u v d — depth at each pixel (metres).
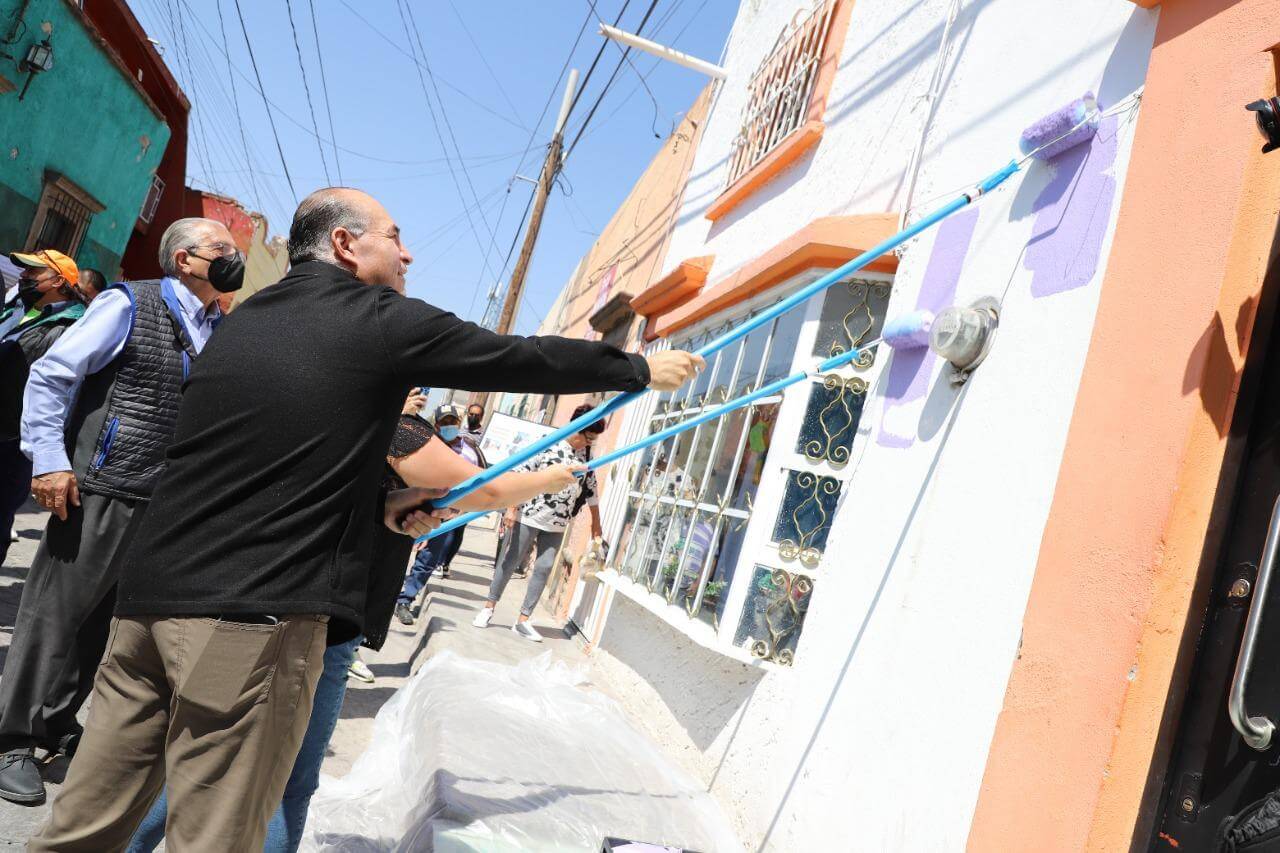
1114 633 1.89
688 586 4.37
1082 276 2.34
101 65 10.32
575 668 5.19
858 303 3.76
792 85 5.45
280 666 1.62
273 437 1.63
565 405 12.08
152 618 1.61
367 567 1.77
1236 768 1.64
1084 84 2.57
